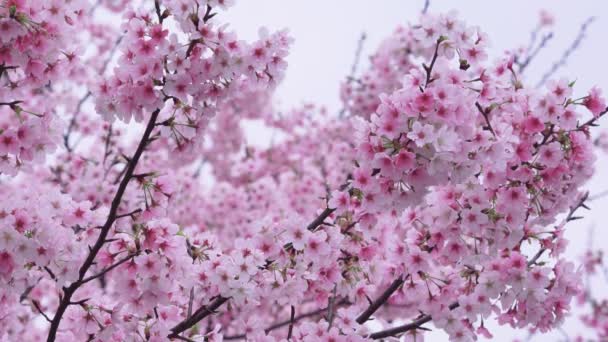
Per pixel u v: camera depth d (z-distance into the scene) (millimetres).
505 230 4051
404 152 3598
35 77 4184
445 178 3734
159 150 9984
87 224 4234
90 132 8070
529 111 3984
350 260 4680
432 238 4242
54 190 4129
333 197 4242
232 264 4055
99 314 4215
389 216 4559
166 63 3699
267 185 9891
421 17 3975
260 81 4090
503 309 4121
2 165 3988
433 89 3559
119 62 3795
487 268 4125
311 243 4141
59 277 3846
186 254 3875
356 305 4871
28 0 3693
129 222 4160
